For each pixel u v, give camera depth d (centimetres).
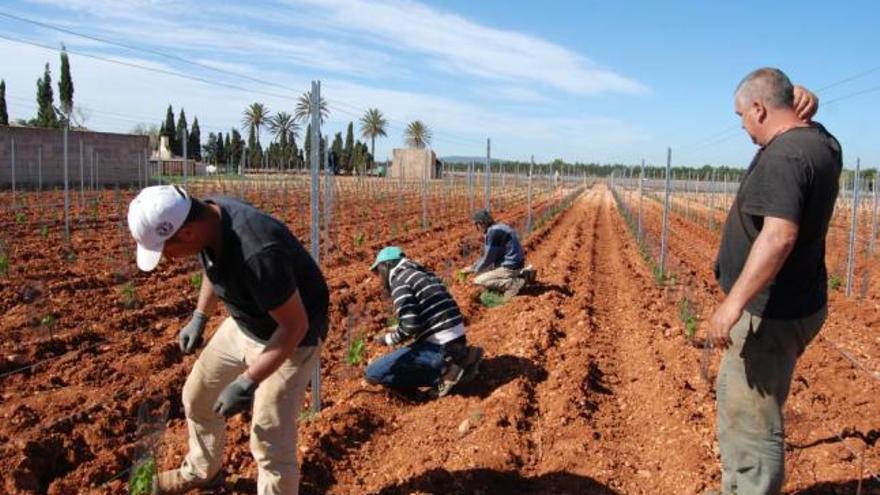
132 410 575
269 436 370
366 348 772
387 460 514
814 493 460
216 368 395
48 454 497
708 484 466
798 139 328
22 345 735
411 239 1827
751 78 353
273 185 3375
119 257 1298
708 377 688
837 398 646
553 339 819
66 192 1485
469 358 645
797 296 348
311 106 522
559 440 549
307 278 362
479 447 525
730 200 4544
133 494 411
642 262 1606
